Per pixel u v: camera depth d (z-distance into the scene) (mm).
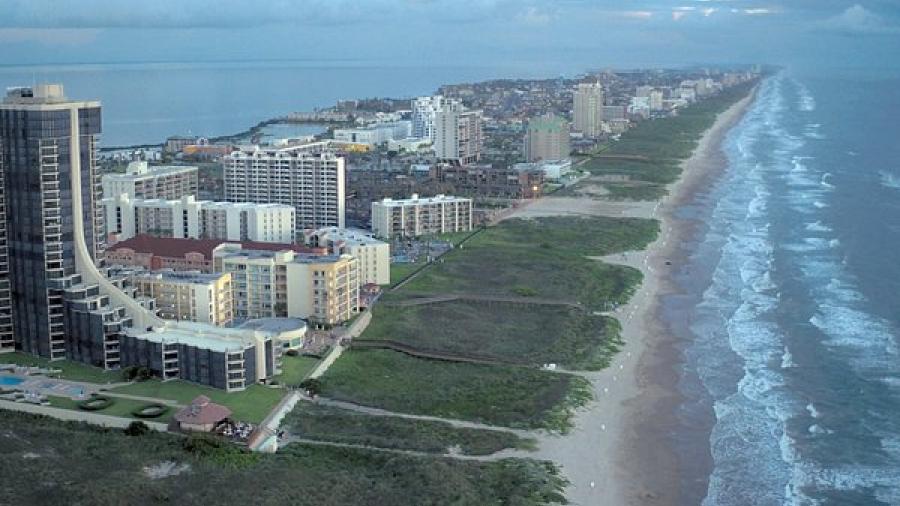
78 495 197750
